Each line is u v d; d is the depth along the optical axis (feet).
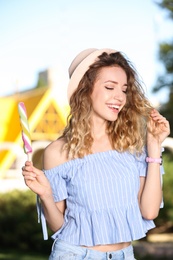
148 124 14.38
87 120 14.19
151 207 13.96
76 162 13.97
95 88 14.16
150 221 14.24
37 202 14.42
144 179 14.33
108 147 14.23
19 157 68.90
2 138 75.92
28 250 47.39
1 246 48.32
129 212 13.74
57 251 13.87
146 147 14.48
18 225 47.93
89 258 13.58
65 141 14.39
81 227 13.67
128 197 13.78
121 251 13.75
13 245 48.21
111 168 13.84
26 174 13.51
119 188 13.71
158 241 55.06
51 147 14.37
